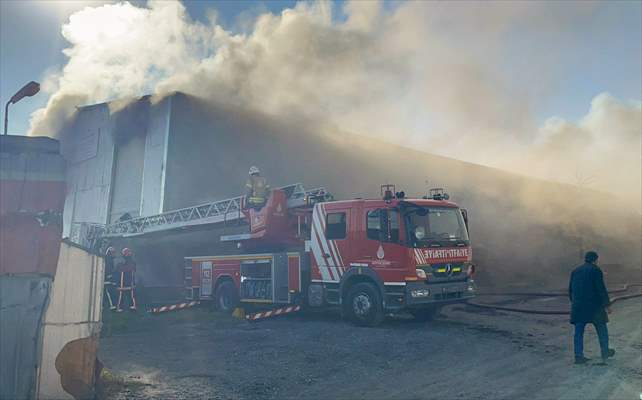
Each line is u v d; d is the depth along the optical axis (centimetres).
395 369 612
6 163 329
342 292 961
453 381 557
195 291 1289
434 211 938
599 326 626
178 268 1539
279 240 1106
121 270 1236
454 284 927
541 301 1330
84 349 385
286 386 542
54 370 358
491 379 562
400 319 1039
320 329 895
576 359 623
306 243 1045
